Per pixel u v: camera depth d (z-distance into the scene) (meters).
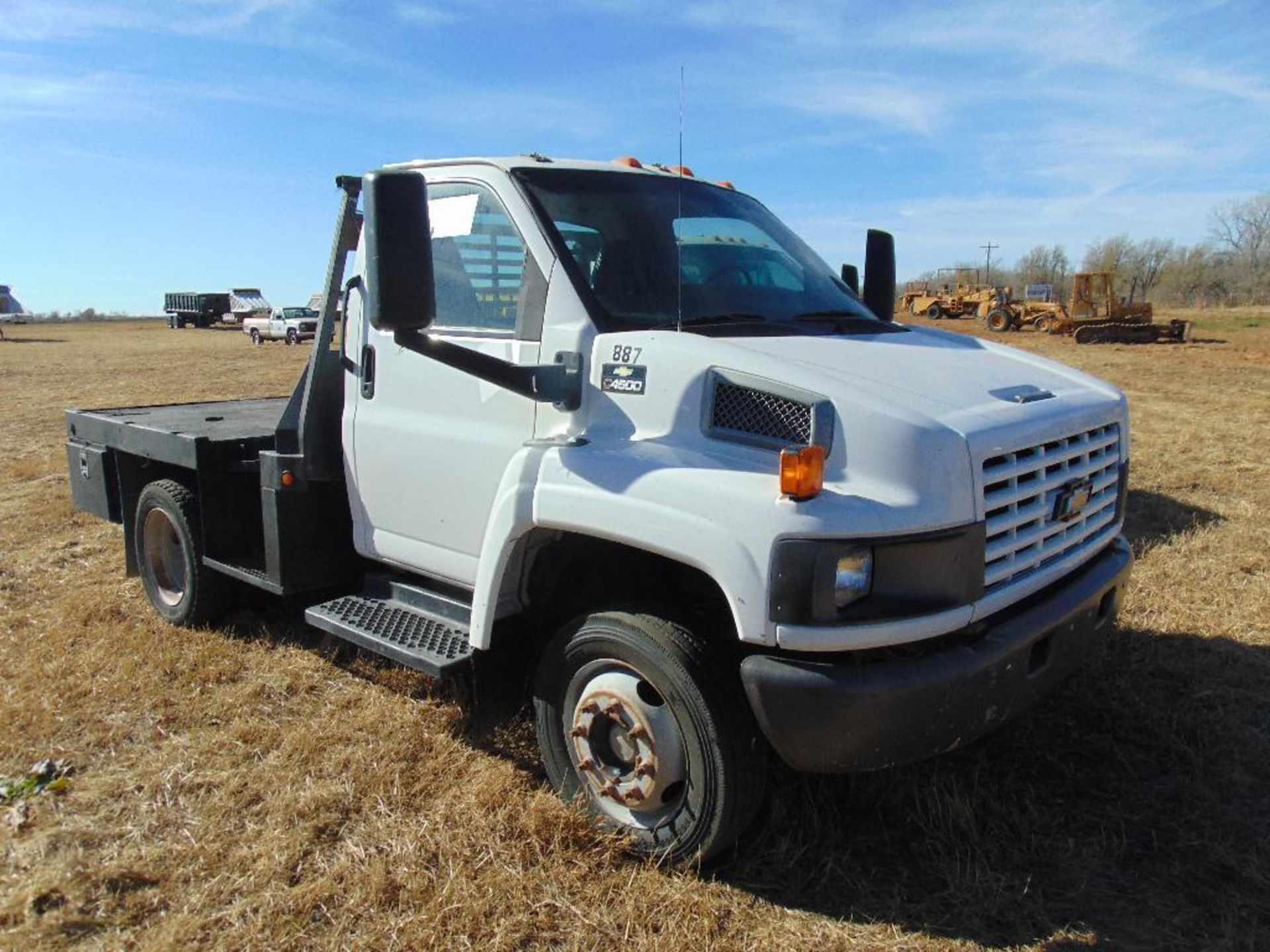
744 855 3.22
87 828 3.37
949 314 47.16
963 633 2.91
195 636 5.16
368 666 4.71
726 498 2.78
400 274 2.98
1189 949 2.81
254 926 2.87
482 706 4.11
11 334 66.31
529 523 3.26
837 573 2.64
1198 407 15.48
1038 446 3.09
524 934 2.86
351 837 3.32
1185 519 7.44
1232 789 3.65
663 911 2.96
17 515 8.28
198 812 3.48
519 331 3.55
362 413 4.19
